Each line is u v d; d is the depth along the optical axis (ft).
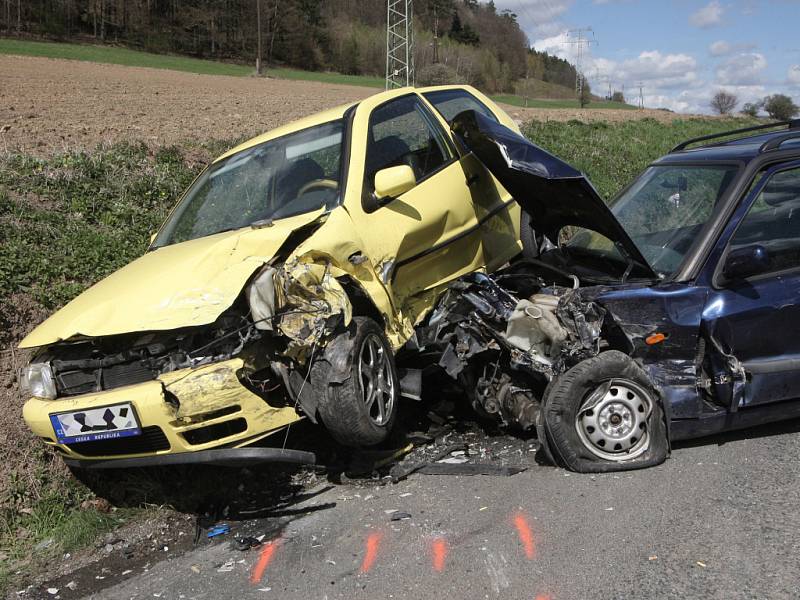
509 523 12.14
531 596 9.96
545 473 14.06
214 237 15.76
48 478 16.35
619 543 11.10
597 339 14.20
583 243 18.29
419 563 11.23
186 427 12.48
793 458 13.65
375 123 17.76
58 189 28.09
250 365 12.85
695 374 14.32
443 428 16.99
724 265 14.53
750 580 9.80
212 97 89.45
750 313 14.34
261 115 64.49
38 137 38.52
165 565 12.97
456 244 17.98
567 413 13.67
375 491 14.43
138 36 274.36
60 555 14.07
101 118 52.11
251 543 12.98
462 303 16.03
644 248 16.12
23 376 14.05
